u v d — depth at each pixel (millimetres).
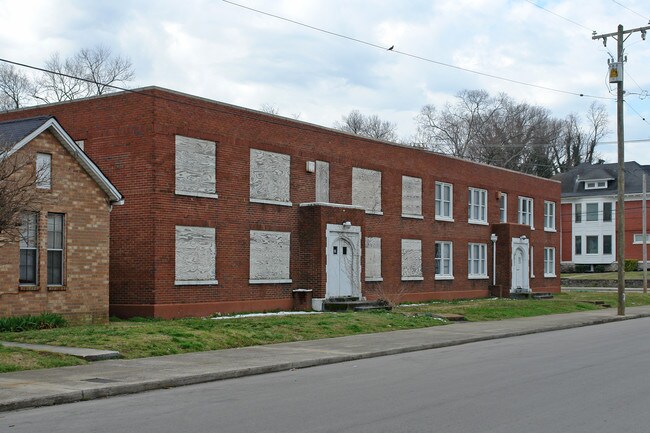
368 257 33688
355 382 13609
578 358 17297
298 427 9469
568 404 11094
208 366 15078
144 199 24234
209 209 26000
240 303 27156
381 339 21078
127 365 15133
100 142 25391
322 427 9461
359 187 33188
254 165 27922
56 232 21484
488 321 28688
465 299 40344
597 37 33219
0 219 14703
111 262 24766
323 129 31188
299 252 29953
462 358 17562
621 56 32906
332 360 16844
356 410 10641
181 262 24938
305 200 30234
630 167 76312
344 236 30859
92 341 17422
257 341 19625
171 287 24516
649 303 43656
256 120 28016
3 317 19828
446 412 10453
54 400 11516
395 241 35438
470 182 41469
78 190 21875
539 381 13477
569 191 77438
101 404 11523
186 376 13648
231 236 26875
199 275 25562
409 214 36438
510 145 77562
